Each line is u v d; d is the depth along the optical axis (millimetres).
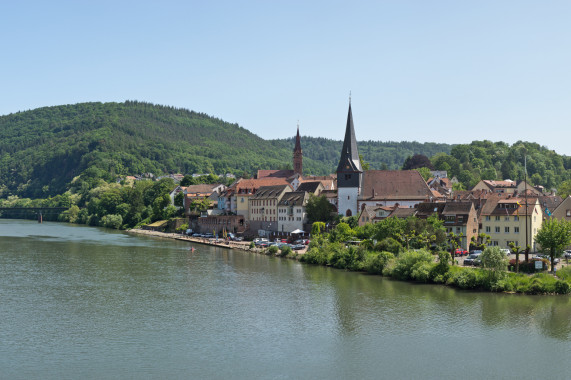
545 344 81750
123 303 104938
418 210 169000
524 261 122250
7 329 88625
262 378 70062
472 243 151000
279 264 151625
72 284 122750
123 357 76750
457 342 82688
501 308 99750
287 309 100375
